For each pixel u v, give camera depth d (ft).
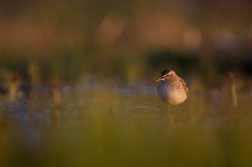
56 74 104.88
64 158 58.44
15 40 153.07
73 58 110.11
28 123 72.59
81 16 161.48
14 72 107.55
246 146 62.54
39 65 110.11
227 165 56.75
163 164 56.80
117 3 165.07
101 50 134.21
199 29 153.69
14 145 62.44
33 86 101.55
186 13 168.55
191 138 65.82
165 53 125.70
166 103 82.89
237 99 91.09
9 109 81.71
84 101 89.51
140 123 73.15
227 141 64.44
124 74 112.16
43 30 154.40
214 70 107.96
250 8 172.86
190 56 121.39
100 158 58.18
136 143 63.67
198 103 87.71
